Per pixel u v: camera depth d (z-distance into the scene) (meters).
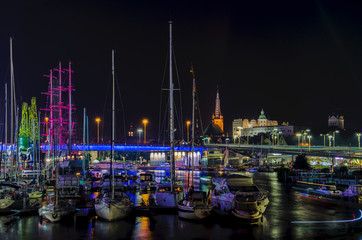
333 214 50.47
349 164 192.88
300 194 69.25
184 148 183.25
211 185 87.38
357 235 40.22
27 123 138.62
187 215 45.38
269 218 47.84
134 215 48.34
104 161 192.00
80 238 38.94
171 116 55.19
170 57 56.47
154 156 196.25
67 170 77.75
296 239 38.84
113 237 39.28
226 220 46.09
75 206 50.81
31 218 46.81
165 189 53.31
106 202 45.56
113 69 52.38
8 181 73.56
